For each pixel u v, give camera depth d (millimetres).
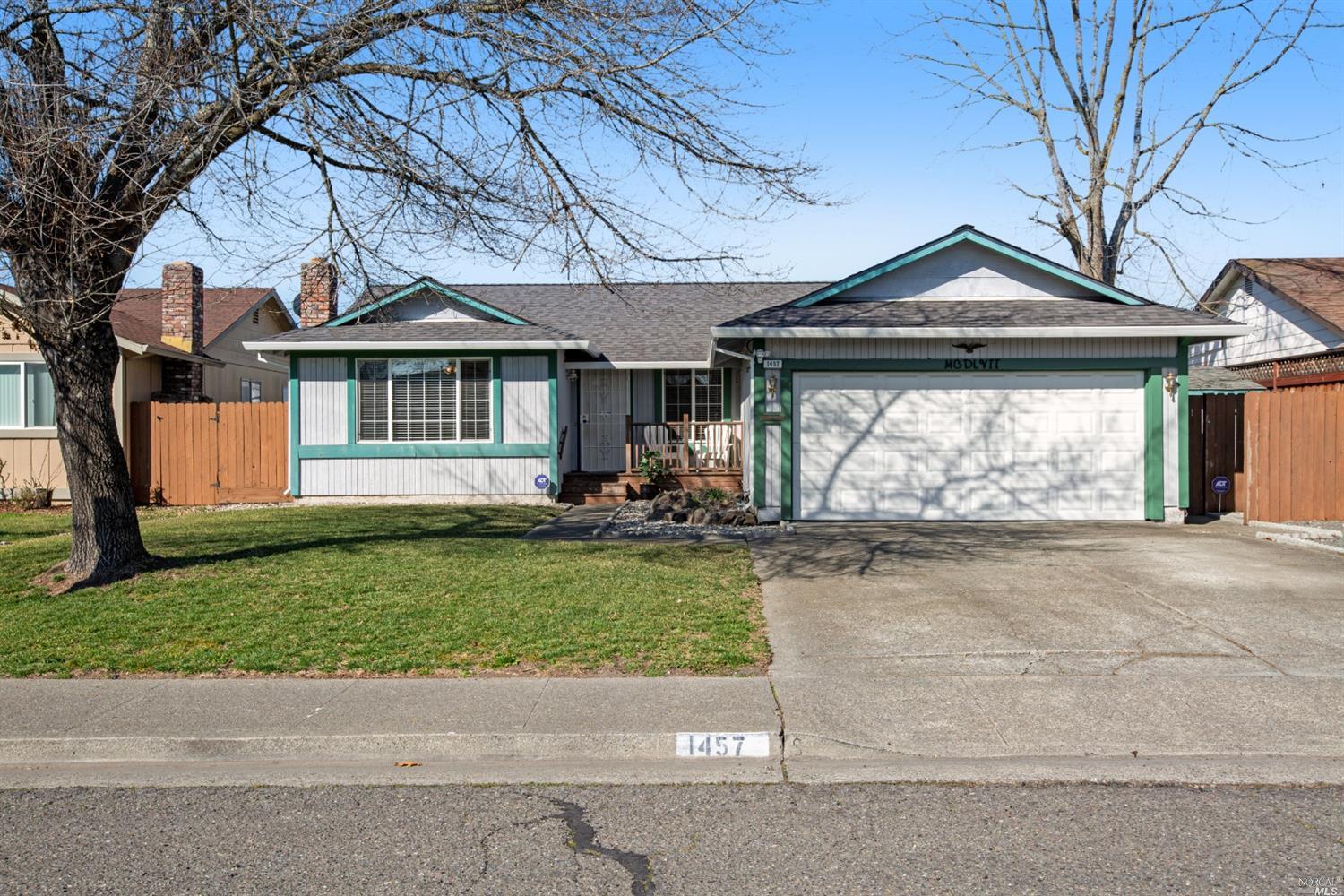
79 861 4391
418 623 8297
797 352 14688
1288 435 14062
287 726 6027
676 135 9805
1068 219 23328
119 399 19719
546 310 23938
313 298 21344
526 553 11703
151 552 11461
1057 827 4656
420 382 18812
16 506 18953
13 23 8703
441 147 10078
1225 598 8977
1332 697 6410
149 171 9078
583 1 9344
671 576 10195
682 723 6008
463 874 4211
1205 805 4918
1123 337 14359
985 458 14711
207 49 8867
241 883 4141
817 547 12250
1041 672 7000
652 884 4098
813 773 5477
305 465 18797
